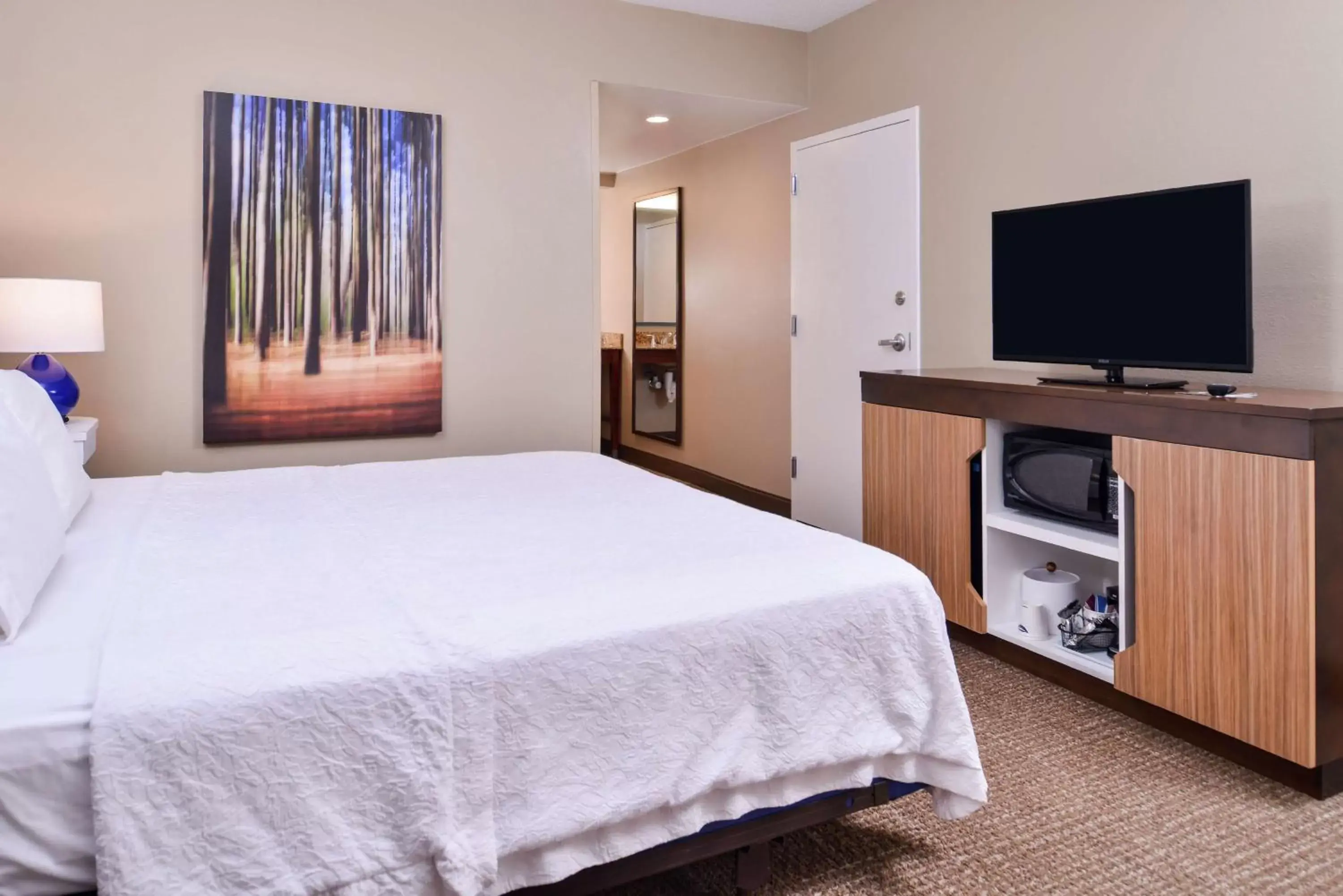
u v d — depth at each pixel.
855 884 1.80
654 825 1.51
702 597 1.61
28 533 1.52
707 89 4.40
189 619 1.46
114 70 3.33
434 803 1.30
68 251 3.32
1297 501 2.04
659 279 6.35
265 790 1.23
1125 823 2.03
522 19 3.97
